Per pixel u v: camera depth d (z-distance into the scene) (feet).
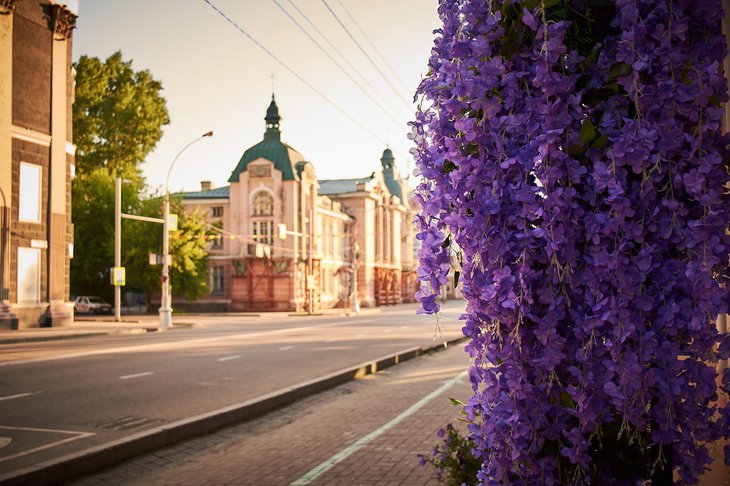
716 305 7.14
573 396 7.22
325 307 221.87
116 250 121.90
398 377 43.88
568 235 7.46
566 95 7.64
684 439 7.46
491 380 7.97
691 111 7.43
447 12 8.70
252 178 197.98
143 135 186.80
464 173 8.01
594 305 7.51
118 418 28.04
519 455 7.74
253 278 196.44
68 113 110.93
